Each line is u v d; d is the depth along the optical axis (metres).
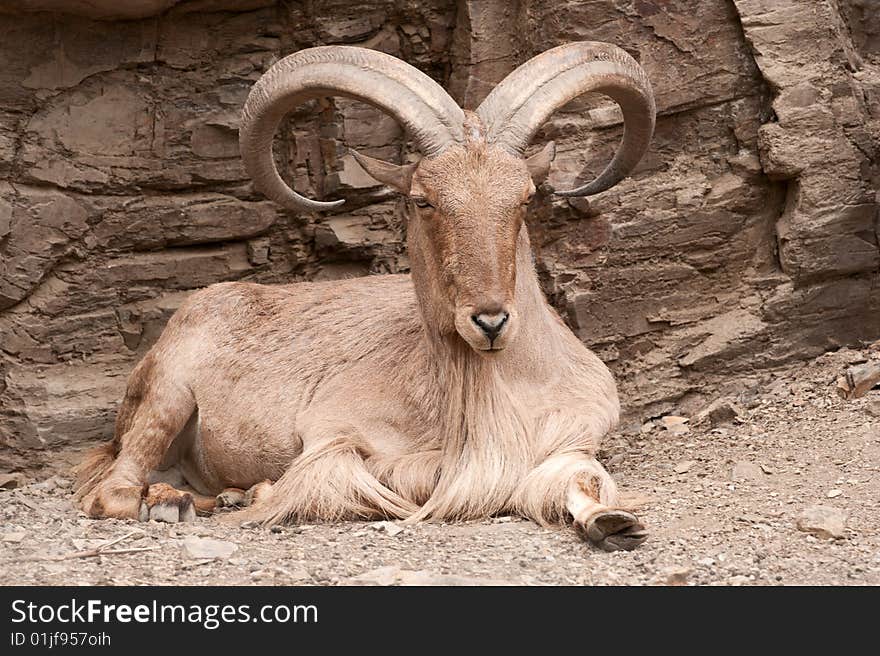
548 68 9.99
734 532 8.97
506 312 9.23
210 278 13.22
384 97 9.74
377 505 9.89
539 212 12.84
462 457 9.84
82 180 12.49
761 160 12.78
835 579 7.87
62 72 12.40
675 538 8.88
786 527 9.02
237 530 9.57
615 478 10.98
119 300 12.86
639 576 8.01
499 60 13.22
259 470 11.01
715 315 12.93
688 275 12.89
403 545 8.84
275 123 10.28
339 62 9.97
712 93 12.82
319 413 10.60
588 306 12.70
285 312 11.45
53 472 12.25
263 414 10.95
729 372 12.77
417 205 9.65
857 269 12.84
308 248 13.55
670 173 12.95
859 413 11.57
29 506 10.59
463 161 9.48
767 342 12.77
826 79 12.75
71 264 12.66
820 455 10.79
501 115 9.72
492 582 7.75
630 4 12.67
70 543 8.93
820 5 12.77
